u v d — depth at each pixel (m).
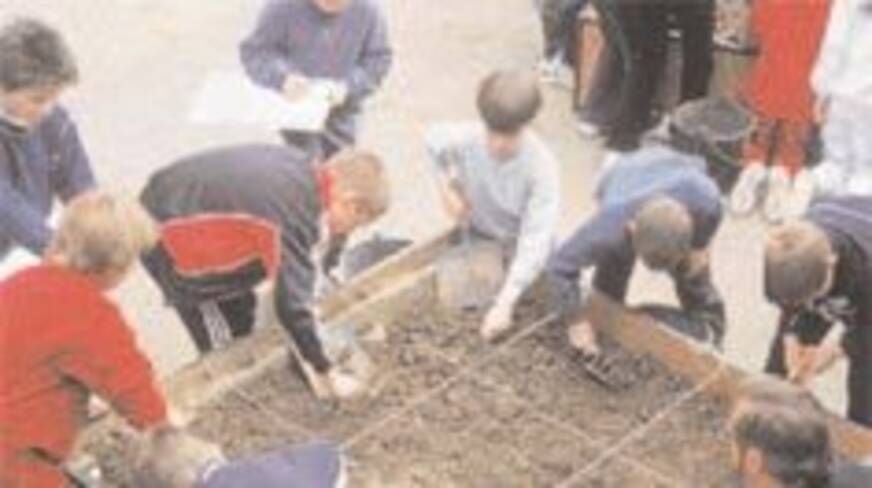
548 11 6.90
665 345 4.22
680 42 6.31
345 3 5.26
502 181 4.38
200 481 3.42
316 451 3.62
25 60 4.21
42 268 3.74
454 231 4.58
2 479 3.84
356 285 4.38
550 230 4.36
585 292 4.35
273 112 5.22
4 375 3.73
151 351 5.48
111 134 6.66
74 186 4.68
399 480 3.88
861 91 5.48
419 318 4.40
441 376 4.21
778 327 4.62
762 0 5.98
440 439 4.02
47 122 4.51
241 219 4.20
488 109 4.22
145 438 3.60
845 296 4.15
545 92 7.04
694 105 6.36
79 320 3.67
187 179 4.30
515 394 4.16
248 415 4.05
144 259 4.40
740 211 6.23
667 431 4.04
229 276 4.37
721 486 3.86
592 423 4.07
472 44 7.41
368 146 6.62
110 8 7.59
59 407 3.80
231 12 7.57
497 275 4.46
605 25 6.33
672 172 4.46
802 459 3.31
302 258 4.09
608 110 6.62
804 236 3.96
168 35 7.37
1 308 3.71
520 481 3.89
